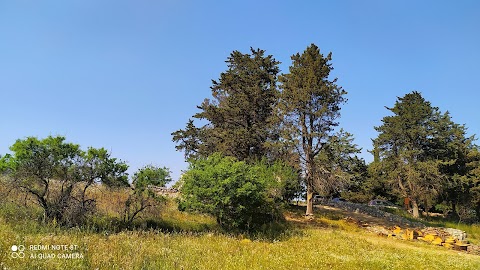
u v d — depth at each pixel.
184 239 15.88
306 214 30.09
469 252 23.28
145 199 18.00
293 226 24.20
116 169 17.25
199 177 20.27
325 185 30.08
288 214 30.14
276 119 30.97
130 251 11.49
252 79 34.16
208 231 19.44
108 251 11.10
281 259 13.77
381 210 41.44
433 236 25.95
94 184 17.25
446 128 47.97
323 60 32.59
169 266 10.56
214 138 32.75
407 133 43.94
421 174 42.16
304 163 30.56
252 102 32.91
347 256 16.00
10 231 12.58
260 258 13.47
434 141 45.31
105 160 16.94
